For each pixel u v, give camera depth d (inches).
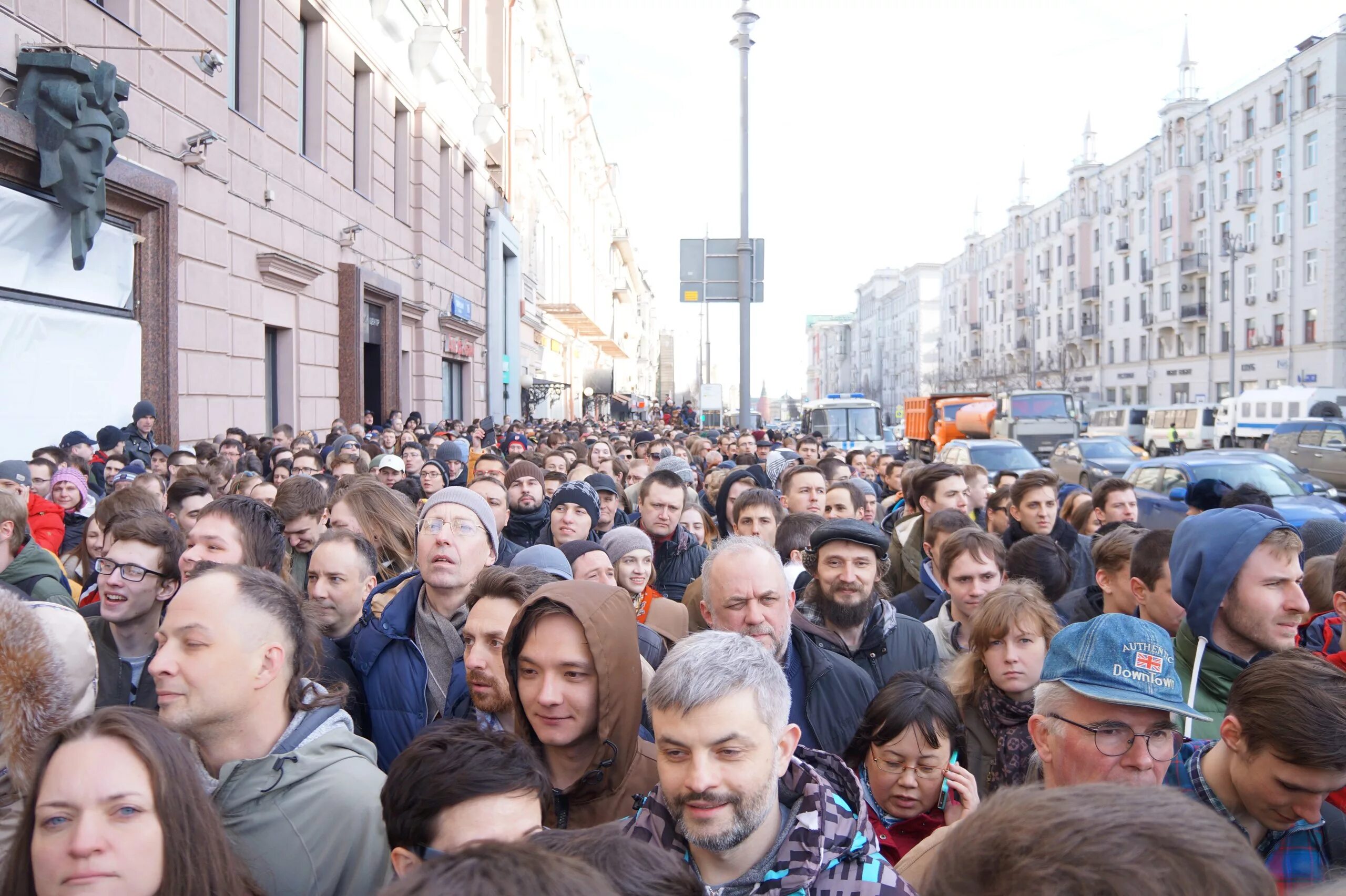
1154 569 151.3
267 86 592.4
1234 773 94.5
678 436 703.7
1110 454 922.1
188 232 495.5
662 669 88.7
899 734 122.8
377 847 96.3
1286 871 91.7
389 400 836.6
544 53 1712.6
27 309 381.1
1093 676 97.7
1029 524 249.1
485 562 154.9
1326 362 1952.5
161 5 466.3
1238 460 585.3
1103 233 2930.6
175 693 96.7
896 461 474.3
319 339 682.8
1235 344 2236.7
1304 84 2023.9
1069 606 184.5
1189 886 41.8
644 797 108.7
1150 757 96.7
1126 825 44.4
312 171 665.0
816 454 496.4
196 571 103.7
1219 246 2343.8
